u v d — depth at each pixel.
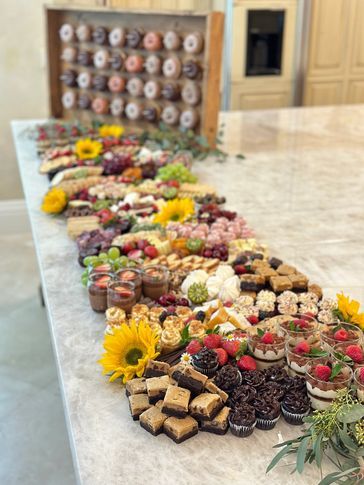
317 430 1.17
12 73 4.13
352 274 1.91
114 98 3.45
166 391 1.28
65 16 3.52
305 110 4.16
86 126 3.51
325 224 2.30
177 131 3.24
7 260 4.02
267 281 1.75
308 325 1.44
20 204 4.39
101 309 1.69
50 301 1.77
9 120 4.22
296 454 1.19
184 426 1.22
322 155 3.18
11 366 2.91
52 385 2.77
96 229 2.12
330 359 1.33
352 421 1.15
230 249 1.97
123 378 1.39
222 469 1.16
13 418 2.57
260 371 1.38
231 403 1.28
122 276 1.70
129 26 3.28
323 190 2.67
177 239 2.02
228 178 2.83
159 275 1.70
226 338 1.44
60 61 3.61
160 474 1.15
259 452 1.20
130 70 3.28
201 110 3.10
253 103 4.30
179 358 1.45
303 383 1.32
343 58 4.29
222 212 2.23
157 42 3.13
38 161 3.06
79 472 1.16
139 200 2.40
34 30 4.08
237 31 4.09
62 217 2.39
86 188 2.55
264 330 1.46
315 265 1.97
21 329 3.22
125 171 2.72
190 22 3.03
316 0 4.08
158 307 1.61
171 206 2.23
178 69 3.10
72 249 2.11
